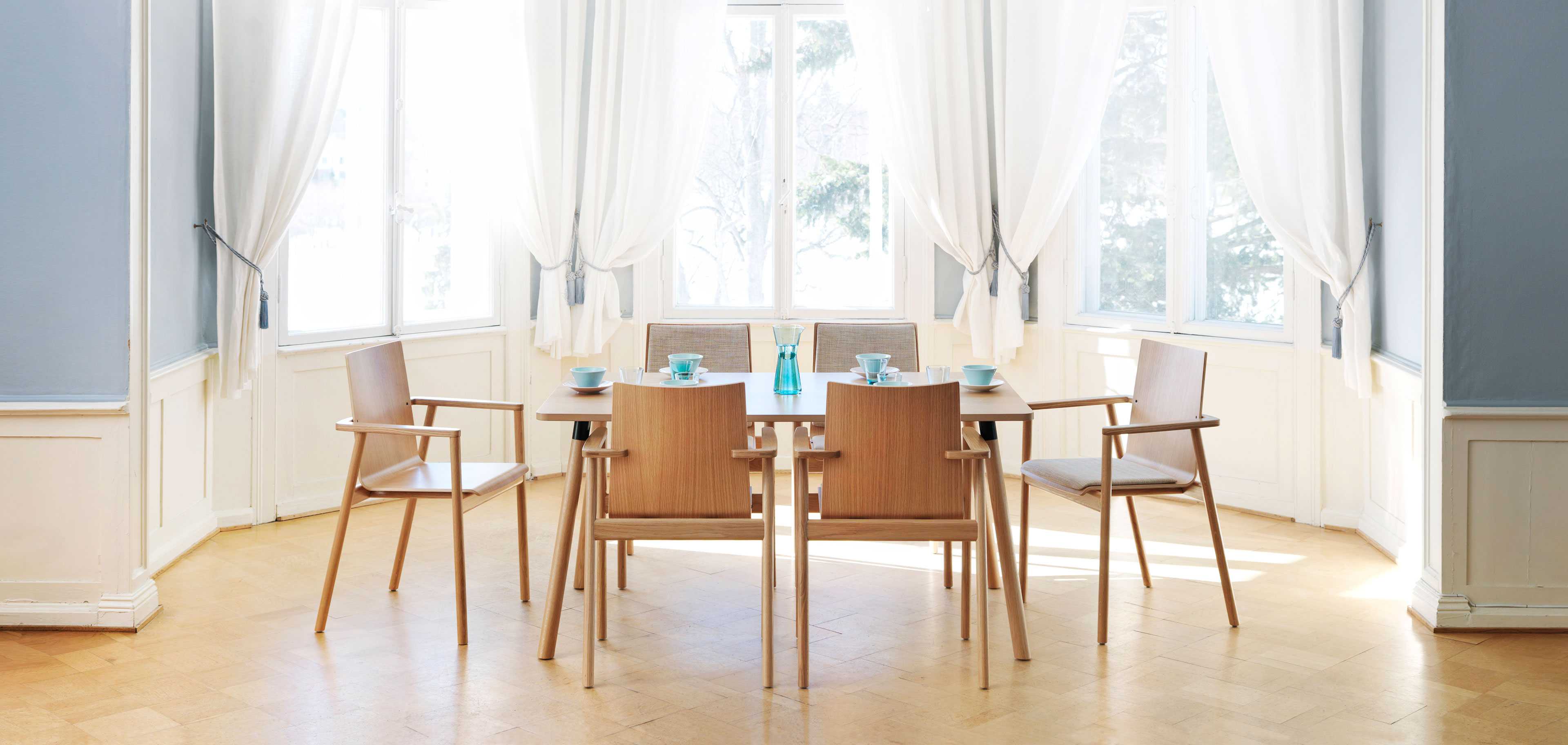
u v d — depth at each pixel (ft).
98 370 12.35
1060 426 19.99
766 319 21.04
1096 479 12.80
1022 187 19.43
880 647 12.16
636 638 12.44
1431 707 10.53
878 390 11.03
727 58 20.72
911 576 14.67
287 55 16.16
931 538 11.15
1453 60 12.11
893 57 19.39
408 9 18.65
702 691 10.95
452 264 19.66
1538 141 12.15
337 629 12.61
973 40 19.57
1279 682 11.11
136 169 12.30
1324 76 15.80
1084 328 19.60
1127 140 19.27
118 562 12.54
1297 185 16.40
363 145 18.31
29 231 12.18
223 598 13.69
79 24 12.06
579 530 14.25
